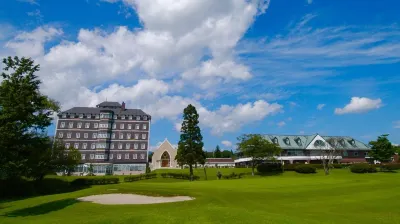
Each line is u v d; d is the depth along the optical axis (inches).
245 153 2984.7
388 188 1331.2
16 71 1035.9
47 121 1146.7
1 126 992.9
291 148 3767.2
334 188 1352.1
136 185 1635.1
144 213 756.6
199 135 2824.8
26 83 1046.4
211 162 4970.5
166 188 1423.5
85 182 2348.7
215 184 1672.0
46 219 788.6
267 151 2952.8
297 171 2950.3
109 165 3912.4
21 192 1707.7
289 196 1141.7
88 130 4111.7
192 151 2728.8
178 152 2778.1
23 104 1025.5
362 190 1283.2
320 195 1166.3
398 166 2758.4
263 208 885.2
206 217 672.4
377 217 763.4
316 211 847.7
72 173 3747.5
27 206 1089.4
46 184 1993.1
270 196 1138.7
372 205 947.3
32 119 1072.8
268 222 633.6
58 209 975.6
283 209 874.8
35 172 1802.4
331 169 3110.2
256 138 2984.7
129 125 4266.7
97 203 1056.8
